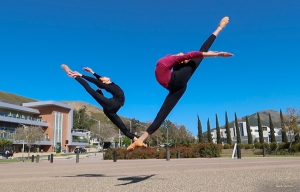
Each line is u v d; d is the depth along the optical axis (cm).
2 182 1066
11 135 5638
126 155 3353
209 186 818
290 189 725
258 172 1166
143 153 3322
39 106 7112
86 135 10838
